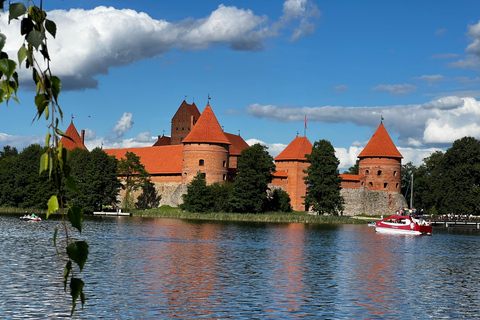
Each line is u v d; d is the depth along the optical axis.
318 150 98.19
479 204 111.50
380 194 112.88
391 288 28.59
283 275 31.89
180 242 50.06
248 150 98.62
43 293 24.31
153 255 39.62
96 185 97.62
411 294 27.00
